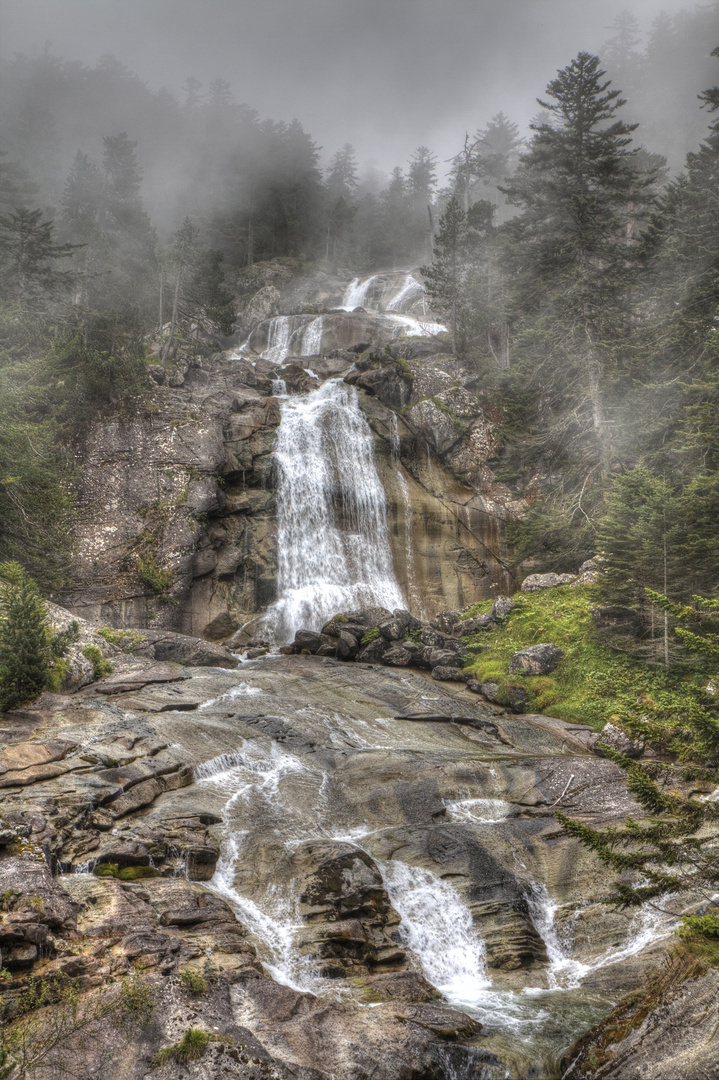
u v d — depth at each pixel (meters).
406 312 61.72
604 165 36.06
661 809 6.38
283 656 26.20
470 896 11.52
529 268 38.12
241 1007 8.01
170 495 29.61
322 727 18.20
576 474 32.91
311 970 9.55
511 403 35.19
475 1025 8.48
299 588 31.62
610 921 11.13
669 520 20.98
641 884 11.62
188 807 13.04
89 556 27.83
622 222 36.09
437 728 19.50
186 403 33.06
